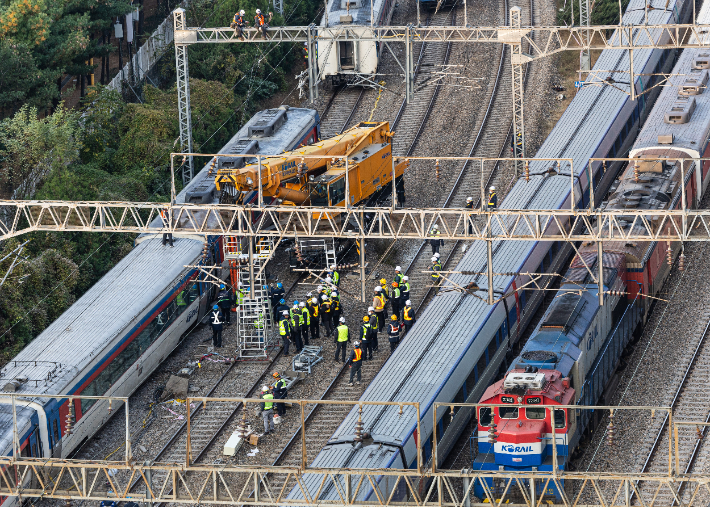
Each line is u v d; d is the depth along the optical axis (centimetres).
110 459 15125
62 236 19675
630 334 17050
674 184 18338
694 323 17475
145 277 17462
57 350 15550
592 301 15575
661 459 14238
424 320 16112
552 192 19188
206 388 16788
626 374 16500
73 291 19188
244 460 14938
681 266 13325
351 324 18250
